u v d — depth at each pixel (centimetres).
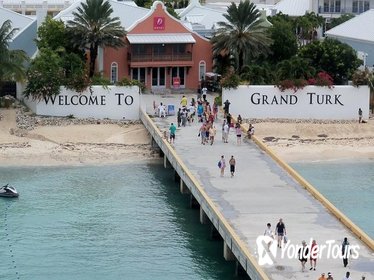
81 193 8356
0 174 9025
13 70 10544
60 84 10644
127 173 9144
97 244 6975
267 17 14888
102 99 10744
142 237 7138
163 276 6338
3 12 13450
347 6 17562
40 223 7456
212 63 12544
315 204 7112
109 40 11688
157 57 12288
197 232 7269
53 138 10025
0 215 7656
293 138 10319
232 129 9969
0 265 6519
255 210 6919
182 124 10081
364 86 10944
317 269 5759
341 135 10456
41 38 11919
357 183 8725
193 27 13412
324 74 11138
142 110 10619
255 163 8469
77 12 12656
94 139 10088
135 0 17362
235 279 6272
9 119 10412
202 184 7675
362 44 14000
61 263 6575
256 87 10844
